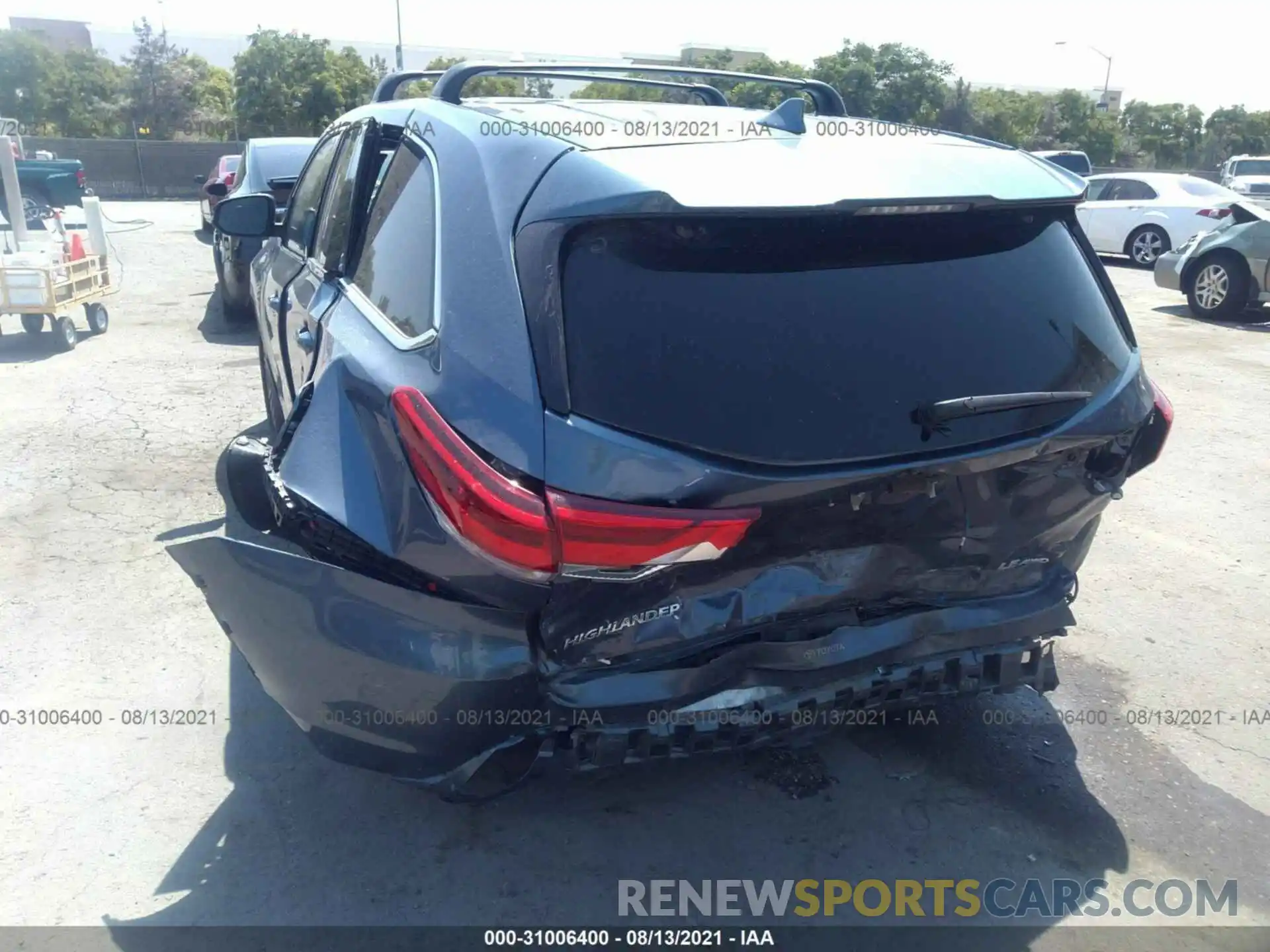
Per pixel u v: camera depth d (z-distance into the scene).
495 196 2.52
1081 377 2.66
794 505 2.30
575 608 2.33
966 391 2.47
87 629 4.06
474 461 2.20
